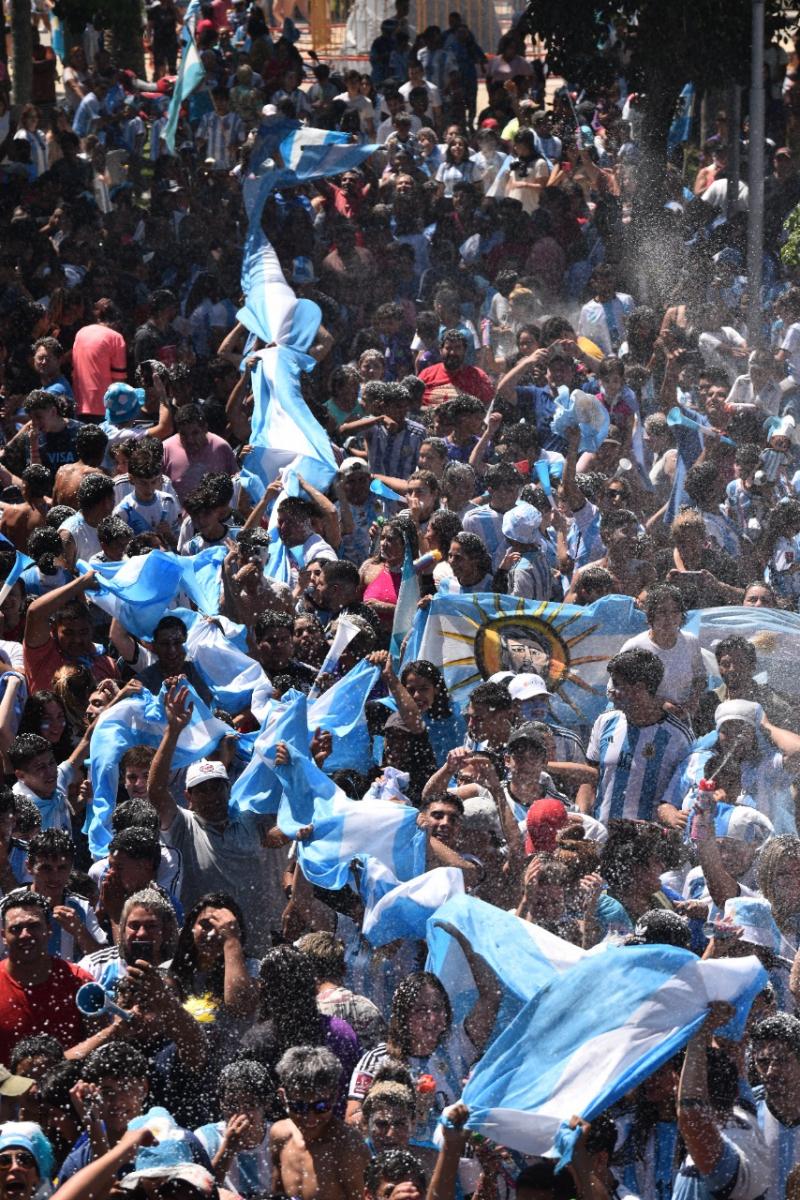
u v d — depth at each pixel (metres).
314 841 14.23
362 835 14.20
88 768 15.91
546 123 38.28
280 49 41.50
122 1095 10.94
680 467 23.11
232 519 20.91
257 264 27.70
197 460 21.73
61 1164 11.16
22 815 14.35
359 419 23.20
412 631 17.86
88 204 34.84
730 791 15.80
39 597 18.14
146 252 33.06
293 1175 11.05
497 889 14.16
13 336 27.80
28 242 31.75
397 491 21.02
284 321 25.64
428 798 14.76
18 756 15.23
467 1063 12.11
